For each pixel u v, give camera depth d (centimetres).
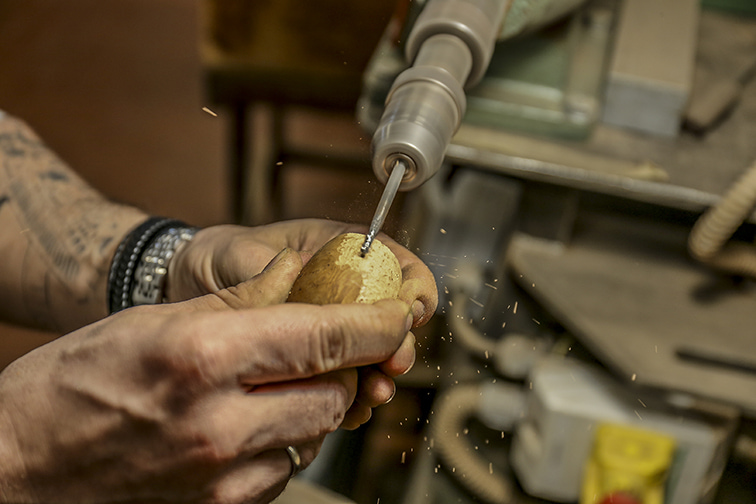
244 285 49
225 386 42
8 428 47
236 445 44
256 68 139
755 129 89
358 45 137
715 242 76
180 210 200
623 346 75
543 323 91
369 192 67
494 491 88
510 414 92
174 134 223
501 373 92
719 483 88
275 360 42
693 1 104
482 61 63
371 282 48
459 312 95
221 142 223
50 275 80
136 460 46
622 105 85
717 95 89
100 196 89
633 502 79
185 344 41
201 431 43
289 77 141
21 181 89
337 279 48
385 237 62
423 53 59
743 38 104
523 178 83
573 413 80
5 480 47
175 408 43
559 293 81
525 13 77
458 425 93
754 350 76
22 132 98
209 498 47
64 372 46
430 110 50
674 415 82
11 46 249
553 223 86
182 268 72
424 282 56
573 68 88
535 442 84
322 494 74
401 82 55
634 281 84
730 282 85
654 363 74
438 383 101
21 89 233
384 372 50
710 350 76
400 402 111
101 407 44
